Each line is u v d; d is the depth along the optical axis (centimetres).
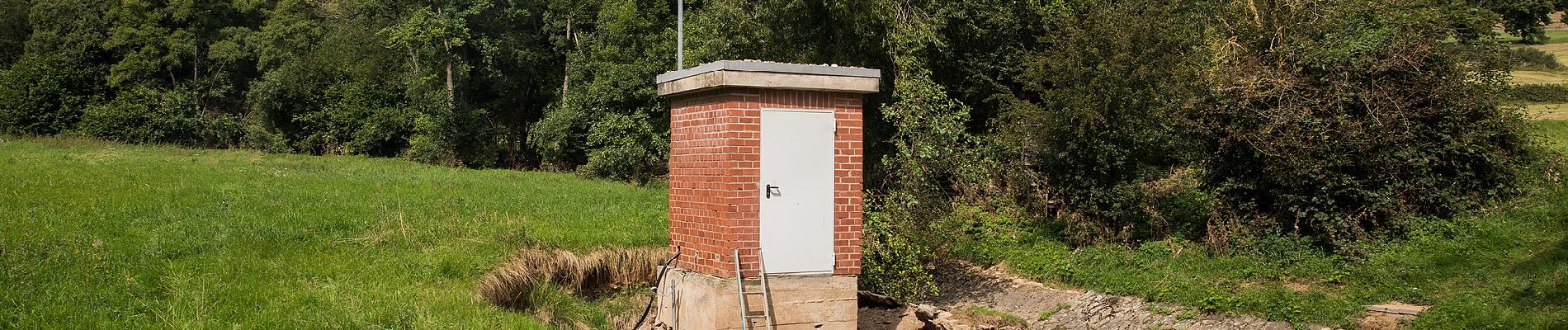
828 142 1041
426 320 975
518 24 4562
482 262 1250
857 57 1811
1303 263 1432
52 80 4294
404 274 1159
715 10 1989
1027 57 1862
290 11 4991
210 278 1056
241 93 5019
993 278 1698
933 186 1518
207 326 890
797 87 1009
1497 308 1107
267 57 4678
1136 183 1753
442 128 4147
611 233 1510
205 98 4862
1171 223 1725
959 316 1459
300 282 1075
